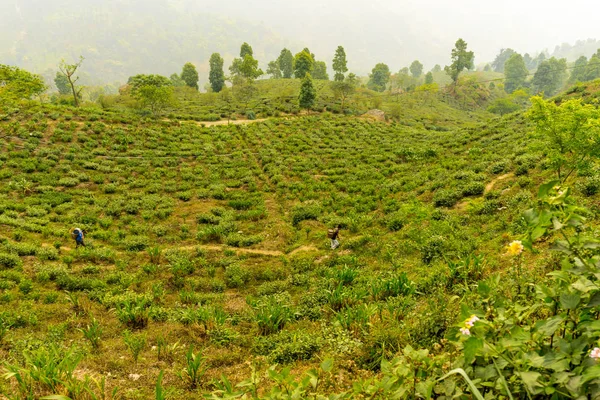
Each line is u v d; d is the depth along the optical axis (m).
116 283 15.24
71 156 32.47
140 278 15.83
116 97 75.06
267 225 22.98
